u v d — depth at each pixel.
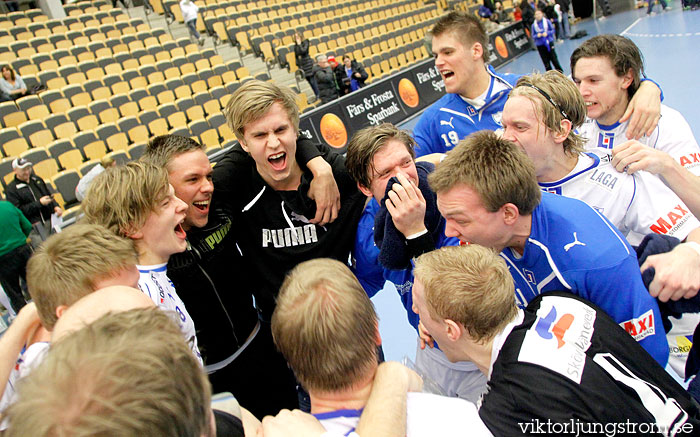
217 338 1.92
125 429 0.58
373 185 1.80
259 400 2.11
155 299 1.41
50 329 1.18
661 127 1.89
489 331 1.16
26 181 5.61
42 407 0.59
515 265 1.52
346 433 0.99
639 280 1.33
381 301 4.09
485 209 1.33
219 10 14.92
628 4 17.00
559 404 1.01
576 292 1.38
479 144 1.36
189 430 0.66
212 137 8.89
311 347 0.99
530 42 15.19
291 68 12.94
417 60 14.97
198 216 1.82
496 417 1.06
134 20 13.81
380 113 9.20
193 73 11.02
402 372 1.07
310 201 1.96
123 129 8.80
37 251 1.20
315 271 1.08
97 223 1.43
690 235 1.49
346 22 15.80
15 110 9.27
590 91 1.94
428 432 1.03
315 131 7.98
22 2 15.27
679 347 1.57
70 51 11.48
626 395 1.08
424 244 1.59
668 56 9.06
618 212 1.62
